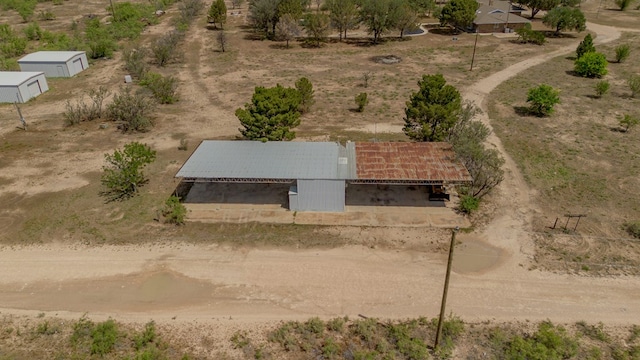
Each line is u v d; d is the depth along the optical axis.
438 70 54.28
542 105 40.25
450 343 18.62
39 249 24.70
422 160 27.86
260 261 23.64
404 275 22.59
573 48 63.44
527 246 24.44
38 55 53.97
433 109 30.30
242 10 92.56
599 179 30.52
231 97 46.19
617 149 34.44
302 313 20.48
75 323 20.03
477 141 30.97
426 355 18.22
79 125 39.97
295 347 18.69
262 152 28.95
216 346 18.81
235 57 60.88
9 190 30.09
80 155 34.66
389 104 43.75
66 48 59.62
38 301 21.31
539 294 21.33
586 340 18.89
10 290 21.95
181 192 29.53
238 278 22.55
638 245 24.31
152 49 60.00
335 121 39.91
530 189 29.56
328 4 70.06
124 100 40.00
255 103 31.20
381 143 30.09
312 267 23.19
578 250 24.06
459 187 29.41
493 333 19.25
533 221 26.45
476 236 25.28
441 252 24.12
